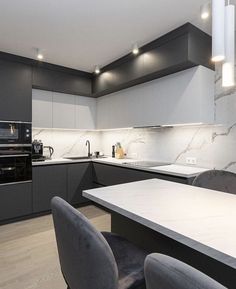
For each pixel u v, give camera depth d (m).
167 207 1.12
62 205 0.90
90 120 4.12
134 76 2.94
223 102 2.54
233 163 2.48
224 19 0.93
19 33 2.44
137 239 1.45
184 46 2.30
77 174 3.62
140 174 2.84
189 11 2.03
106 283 0.77
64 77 3.58
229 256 0.67
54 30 2.37
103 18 2.14
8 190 2.99
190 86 2.47
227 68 1.02
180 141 3.01
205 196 1.32
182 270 0.45
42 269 1.96
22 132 3.12
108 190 1.47
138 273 0.99
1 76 2.95
